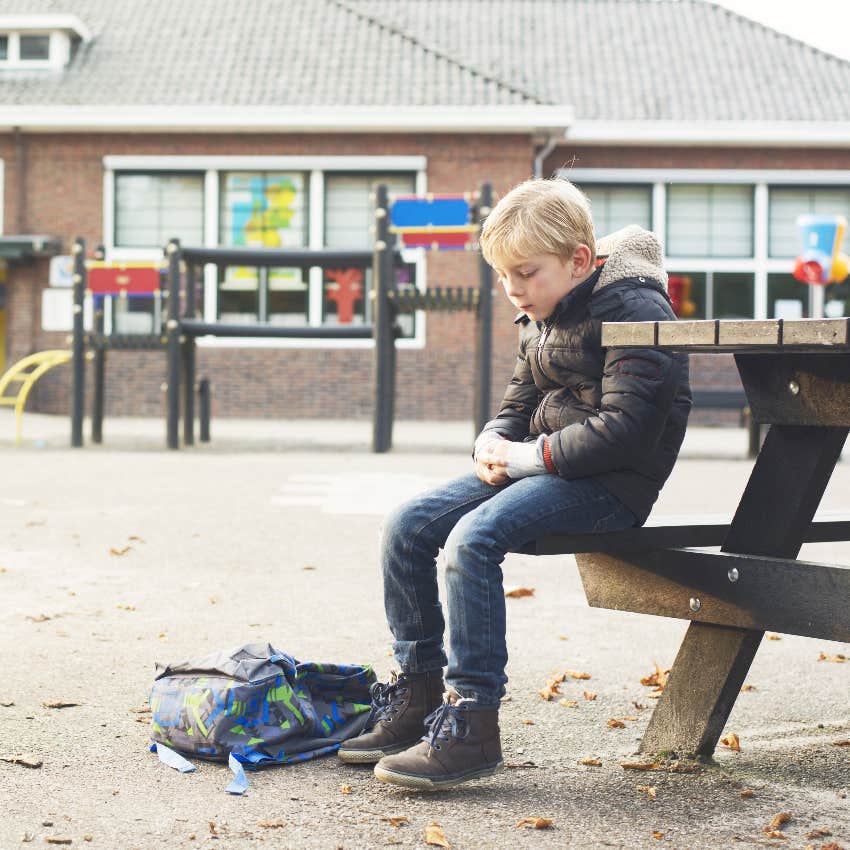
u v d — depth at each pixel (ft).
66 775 8.05
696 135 61.46
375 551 18.61
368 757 8.33
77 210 61.98
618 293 8.02
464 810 7.44
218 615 13.61
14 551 18.30
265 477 29.89
